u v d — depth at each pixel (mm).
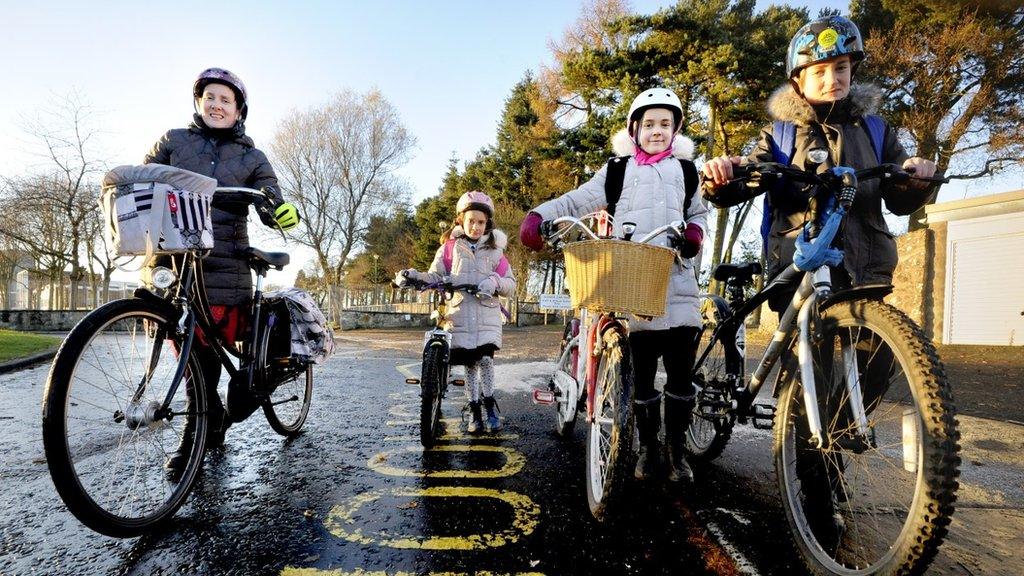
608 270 2133
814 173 2053
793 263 2045
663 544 2168
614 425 2232
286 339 3201
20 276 38250
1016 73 17109
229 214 2992
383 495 2631
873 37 17312
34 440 3512
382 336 17344
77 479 1920
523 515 2424
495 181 36531
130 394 2238
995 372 7449
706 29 17891
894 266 2385
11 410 4461
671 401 2879
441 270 4137
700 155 19516
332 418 4336
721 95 18562
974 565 2012
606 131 20578
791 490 2057
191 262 2475
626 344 2377
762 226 2713
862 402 2133
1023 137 16688
